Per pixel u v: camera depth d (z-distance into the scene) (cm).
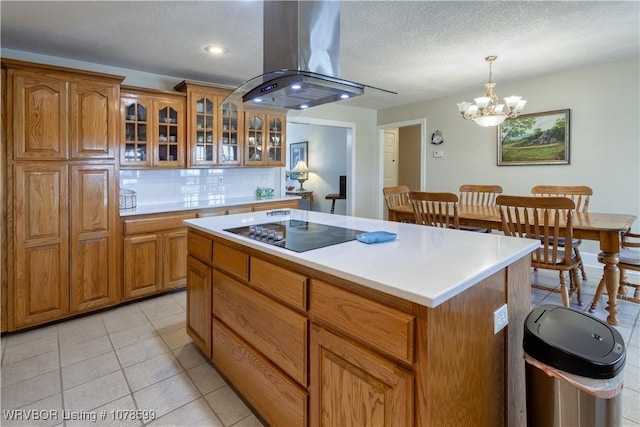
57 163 269
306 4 186
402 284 106
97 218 290
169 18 250
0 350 236
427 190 552
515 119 446
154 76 383
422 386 101
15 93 250
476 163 492
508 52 329
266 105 234
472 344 118
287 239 173
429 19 256
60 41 290
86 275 287
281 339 152
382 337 110
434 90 478
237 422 170
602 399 114
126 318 287
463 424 116
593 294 320
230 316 189
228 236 183
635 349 226
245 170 450
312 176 768
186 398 187
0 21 253
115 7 233
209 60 339
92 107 283
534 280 358
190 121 359
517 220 264
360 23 262
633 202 368
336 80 183
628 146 366
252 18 250
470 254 142
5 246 253
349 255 141
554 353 120
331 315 127
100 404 182
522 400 150
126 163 322
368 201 635
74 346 241
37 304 266
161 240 330
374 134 635
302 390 142
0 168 249
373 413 114
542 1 231
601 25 270
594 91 383
